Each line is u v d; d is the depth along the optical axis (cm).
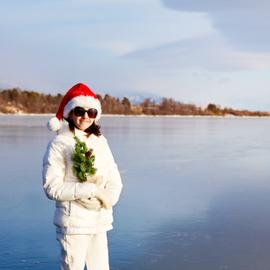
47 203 991
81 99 412
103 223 408
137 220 859
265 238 746
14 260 638
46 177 398
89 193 388
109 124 5900
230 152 2320
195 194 1126
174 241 730
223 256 659
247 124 7531
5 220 849
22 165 1623
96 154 414
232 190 1187
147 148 2458
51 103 12450
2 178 1328
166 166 1698
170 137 3462
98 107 425
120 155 2081
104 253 408
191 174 1487
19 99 12138
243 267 617
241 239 742
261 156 2120
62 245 398
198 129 5128
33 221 844
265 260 643
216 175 1467
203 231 786
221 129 5269
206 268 612
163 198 1073
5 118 7888
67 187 389
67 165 404
